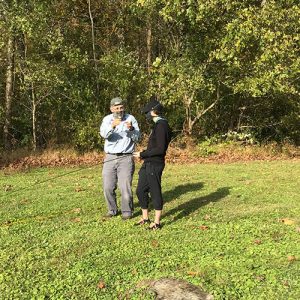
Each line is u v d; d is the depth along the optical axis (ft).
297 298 14.99
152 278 16.69
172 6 48.78
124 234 21.93
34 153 49.98
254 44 51.19
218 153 54.44
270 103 59.98
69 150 51.72
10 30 48.16
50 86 50.70
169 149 54.54
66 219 25.08
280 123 60.13
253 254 18.84
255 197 29.76
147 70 55.67
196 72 52.26
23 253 19.72
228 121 61.16
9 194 31.78
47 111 55.01
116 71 53.06
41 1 50.49
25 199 30.04
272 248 19.47
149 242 20.63
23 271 17.83
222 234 21.56
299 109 59.11
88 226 23.47
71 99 52.60
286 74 49.52
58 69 50.98
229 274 16.79
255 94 50.88
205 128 60.13
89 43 56.29
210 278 16.56
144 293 15.49
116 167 24.64
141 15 54.75
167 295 15.39
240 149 55.83
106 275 17.10
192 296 15.28
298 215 25.05
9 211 26.96
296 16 49.52
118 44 58.03
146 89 54.80
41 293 15.90
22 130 55.47
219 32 51.80
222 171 41.70
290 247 19.54
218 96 55.67
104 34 57.31
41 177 38.93
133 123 24.75
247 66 52.16
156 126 22.26
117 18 56.44
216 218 24.59
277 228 22.45
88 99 53.72
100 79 53.72
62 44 51.06
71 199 29.84
